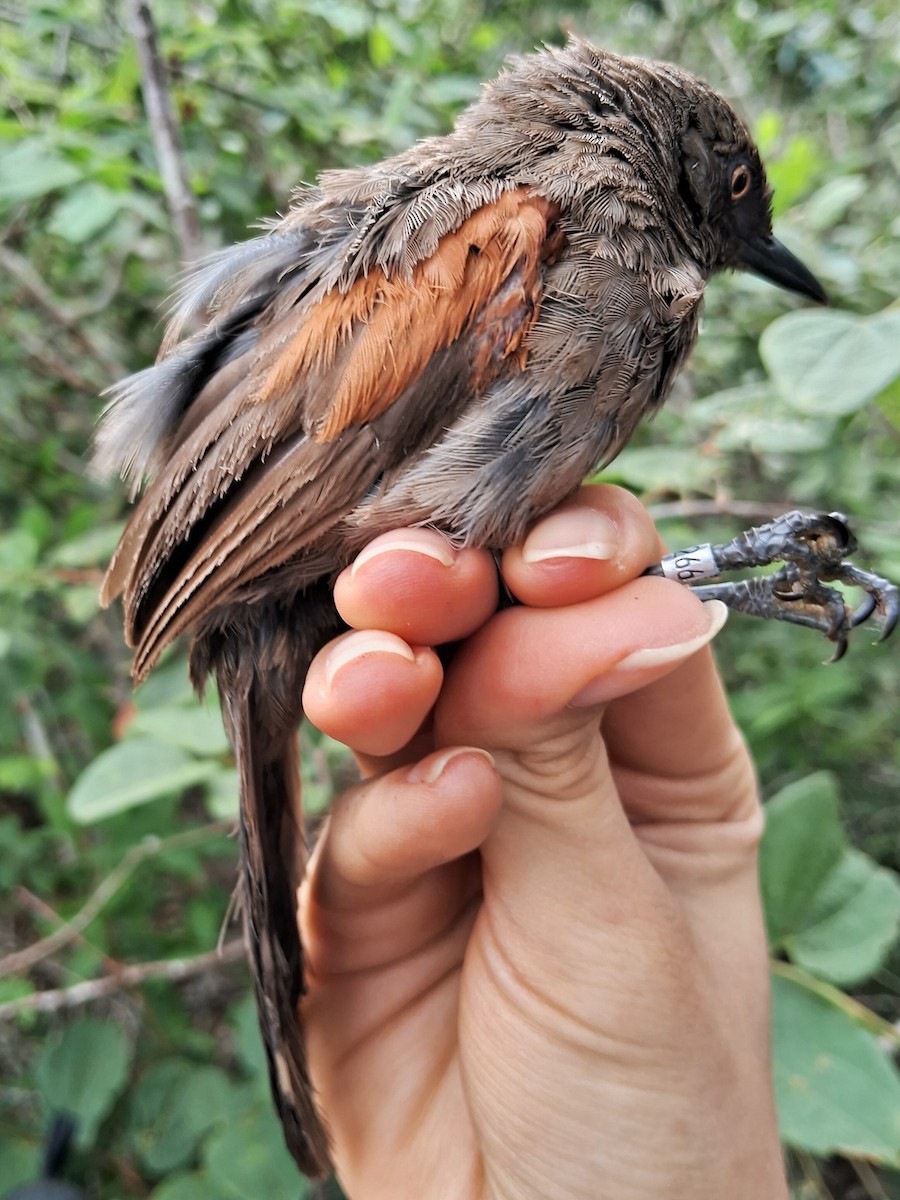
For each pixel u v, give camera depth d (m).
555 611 0.10
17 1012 0.21
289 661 0.12
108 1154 0.22
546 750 0.10
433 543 0.10
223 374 0.11
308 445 0.10
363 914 0.13
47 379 0.28
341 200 0.12
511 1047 0.10
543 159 0.11
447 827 0.10
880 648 0.24
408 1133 0.12
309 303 0.11
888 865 0.25
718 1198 0.10
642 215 0.11
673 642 0.09
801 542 0.12
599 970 0.10
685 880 0.12
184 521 0.11
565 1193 0.10
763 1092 0.11
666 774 0.13
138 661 0.11
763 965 0.12
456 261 0.10
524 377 0.10
